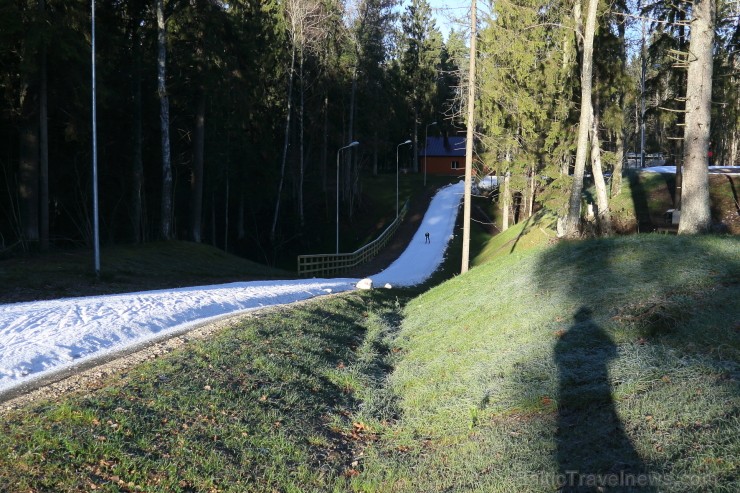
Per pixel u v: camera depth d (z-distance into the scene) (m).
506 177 31.81
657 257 10.36
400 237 51.31
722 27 21.11
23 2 20.12
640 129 41.44
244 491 5.29
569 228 18.52
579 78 24.20
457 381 8.05
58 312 11.02
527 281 11.79
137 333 10.10
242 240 52.12
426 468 5.77
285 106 53.34
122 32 30.80
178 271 23.34
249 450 6.03
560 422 5.77
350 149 59.44
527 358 7.70
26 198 22.42
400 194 68.50
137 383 7.18
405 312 16.61
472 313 11.54
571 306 9.15
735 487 3.94
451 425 6.70
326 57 52.16
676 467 4.34
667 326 7.20
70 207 35.47
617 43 22.16
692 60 13.20
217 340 9.80
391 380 9.23
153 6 29.00
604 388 6.02
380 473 5.82
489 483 5.01
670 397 5.42
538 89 26.70
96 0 25.89
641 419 5.22
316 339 11.13
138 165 29.98
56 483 4.77
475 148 35.34
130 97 32.19
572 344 7.60
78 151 30.14
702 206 13.23
